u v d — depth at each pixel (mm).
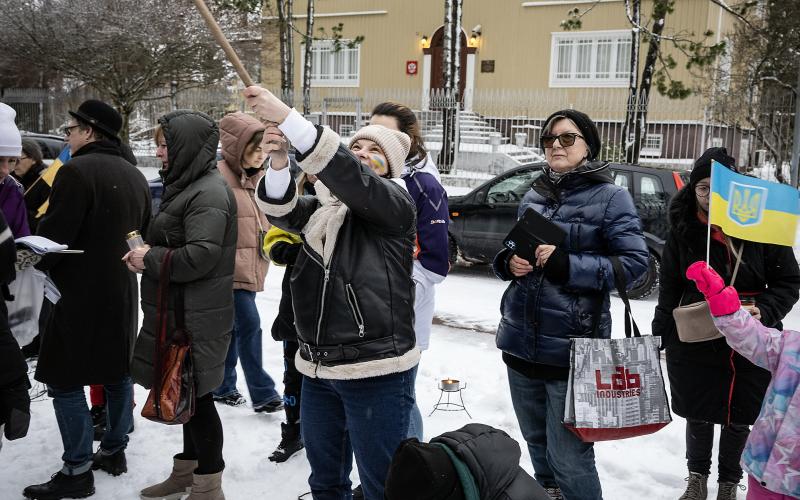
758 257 3275
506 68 24062
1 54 22391
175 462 3592
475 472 1824
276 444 4230
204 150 3342
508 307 3203
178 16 21000
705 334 3189
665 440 4312
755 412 3287
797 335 2484
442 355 5902
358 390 2639
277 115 2275
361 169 2404
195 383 3250
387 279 2619
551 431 3076
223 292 3355
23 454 4043
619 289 2938
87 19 20609
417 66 25500
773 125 15008
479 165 19703
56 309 3586
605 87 22562
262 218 4578
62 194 3520
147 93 23000
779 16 15883
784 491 2393
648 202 8438
